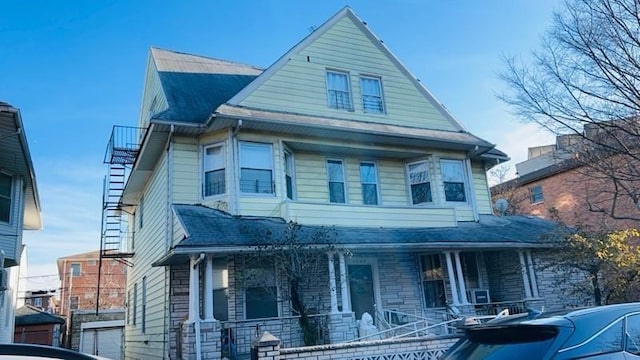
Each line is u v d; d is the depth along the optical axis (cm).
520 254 1341
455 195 1466
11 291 1780
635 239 1458
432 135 1424
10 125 1077
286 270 994
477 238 1276
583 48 1012
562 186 2308
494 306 1302
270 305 1123
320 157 1360
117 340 2641
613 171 1081
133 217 1781
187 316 1100
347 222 1234
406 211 1323
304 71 1362
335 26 1464
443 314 1230
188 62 1564
